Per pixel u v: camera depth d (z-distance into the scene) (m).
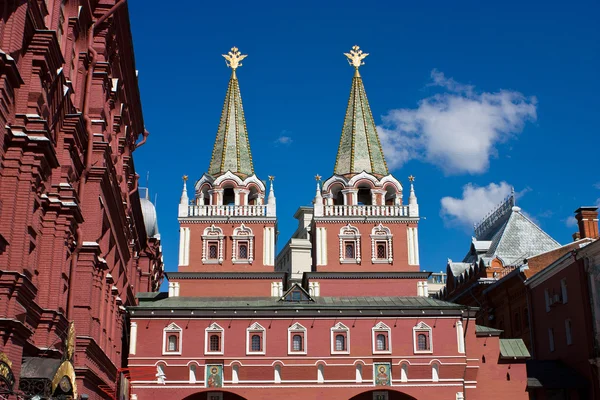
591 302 58.38
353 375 56.19
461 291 87.56
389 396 57.03
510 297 75.56
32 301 23.94
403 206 64.25
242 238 63.12
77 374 30.75
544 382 59.31
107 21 34.09
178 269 62.00
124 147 43.78
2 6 21.67
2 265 21.86
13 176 22.75
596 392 57.59
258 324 56.81
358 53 72.38
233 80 70.88
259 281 61.94
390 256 62.88
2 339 21.02
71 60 30.11
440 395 56.22
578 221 74.62
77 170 30.77
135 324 56.44
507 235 84.12
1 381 19.70
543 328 67.88
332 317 57.25
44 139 23.23
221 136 68.38
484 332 59.66
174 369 55.59
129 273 52.59
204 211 63.69
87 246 31.80
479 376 58.78
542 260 72.88
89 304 31.77
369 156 66.44
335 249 62.88
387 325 57.31
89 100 32.19
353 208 64.06
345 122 68.94
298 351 56.41
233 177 64.88
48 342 26.14
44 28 24.62
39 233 26.20
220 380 55.69
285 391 55.75
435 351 56.94
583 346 59.53
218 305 58.12
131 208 49.22
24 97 23.23
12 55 21.70
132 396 54.91
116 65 38.38
